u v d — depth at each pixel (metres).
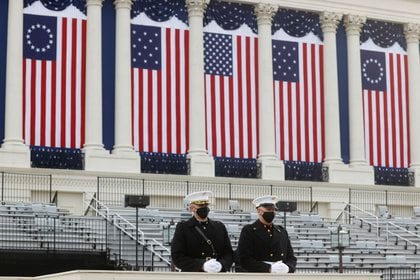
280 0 87.38
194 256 33.09
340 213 83.88
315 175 87.31
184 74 83.75
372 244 73.19
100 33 81.00
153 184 79.12
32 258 56.62
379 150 90.50
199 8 84.31
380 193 88.38
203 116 83.19
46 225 62.31
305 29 89.25
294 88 87.75
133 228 65.25
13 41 77.75
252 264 33.72
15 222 62.84
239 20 86.56
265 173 84.44
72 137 79.00
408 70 93.12
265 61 86.19
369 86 91.12
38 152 77.62
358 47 90.69
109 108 81.12
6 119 76.94
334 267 63.81
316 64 89.12
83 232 63.00
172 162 82.00
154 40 83.06
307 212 81.50
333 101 88.56
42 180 75.44
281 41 88.00
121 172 78.44
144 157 81.00
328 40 89.56
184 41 84.25
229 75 85.44
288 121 87.06
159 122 82.06
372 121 90.69
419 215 86.19
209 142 83.69
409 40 93.56
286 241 34.66
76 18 80.62
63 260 57.59
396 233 78.44
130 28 82.19
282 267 33.59
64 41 79.88
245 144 85.06
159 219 69.94
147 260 59.62
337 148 88.19
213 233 33.34
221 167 83.69
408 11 93.25
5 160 75.62
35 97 78.25
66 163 78.38
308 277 32.81
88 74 79.94
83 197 76.75
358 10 90.88
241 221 73.50
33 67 78.50
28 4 79.19
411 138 92.19
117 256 59.53
